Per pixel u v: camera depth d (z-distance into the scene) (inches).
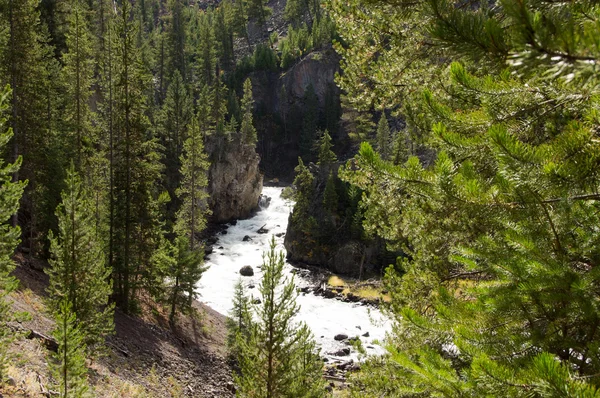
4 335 453.4
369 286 1788.9
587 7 111.7
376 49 335.0
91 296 701.9
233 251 2198.6
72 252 692.7
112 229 1107.3
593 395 101.9
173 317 1154.7
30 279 941.8
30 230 1158.3
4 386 499.5
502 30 116.9
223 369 1036.5
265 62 4121.6
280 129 3949.3
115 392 695.7
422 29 249.6
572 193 144.5
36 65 1141.7
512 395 125.9
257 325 561.0
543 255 150.7
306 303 1637.6
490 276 311.7
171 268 1152.8
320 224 2117.4
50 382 583.5
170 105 2484.0
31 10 1133.1
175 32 3873.0
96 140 1389.0
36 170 1135.6
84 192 717.9
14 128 1093.8
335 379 1069.8
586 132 144.6
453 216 255.4
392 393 294.4
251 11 4805.6
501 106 181.0
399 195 316.2
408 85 314.3
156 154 1214.9
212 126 2741.1
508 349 163.8
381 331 1440.7
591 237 149.5
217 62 4315.9
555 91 136.3
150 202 1159.6
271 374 544.4
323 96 3932.1
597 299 141.6
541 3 118.3
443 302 211.9
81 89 1496.1
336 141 3769.7
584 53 76.8
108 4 2596.0
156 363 912.9
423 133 281.1
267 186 3550.7
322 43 4065.0
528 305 167.9
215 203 2635.3
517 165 137.9
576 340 162.9
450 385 155.3
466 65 232.2
